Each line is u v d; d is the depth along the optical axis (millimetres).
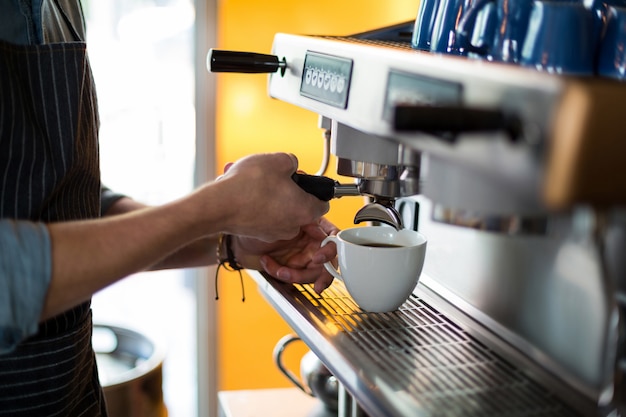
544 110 361
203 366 1808
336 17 1490
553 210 359
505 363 611
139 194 2059
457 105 429
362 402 561
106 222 630
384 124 526
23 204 726
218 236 906
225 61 764
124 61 1951
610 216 447
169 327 2156
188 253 960
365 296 721
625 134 351
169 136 2008
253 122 1660
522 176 374
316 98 683
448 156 434
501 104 391
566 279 575
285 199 712
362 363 602
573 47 562
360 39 878
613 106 347
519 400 547
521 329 633
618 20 560
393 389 556
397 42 895
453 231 748
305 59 727
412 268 714
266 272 874
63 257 591
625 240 532
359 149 691
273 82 840
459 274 738
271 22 1579
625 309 534
